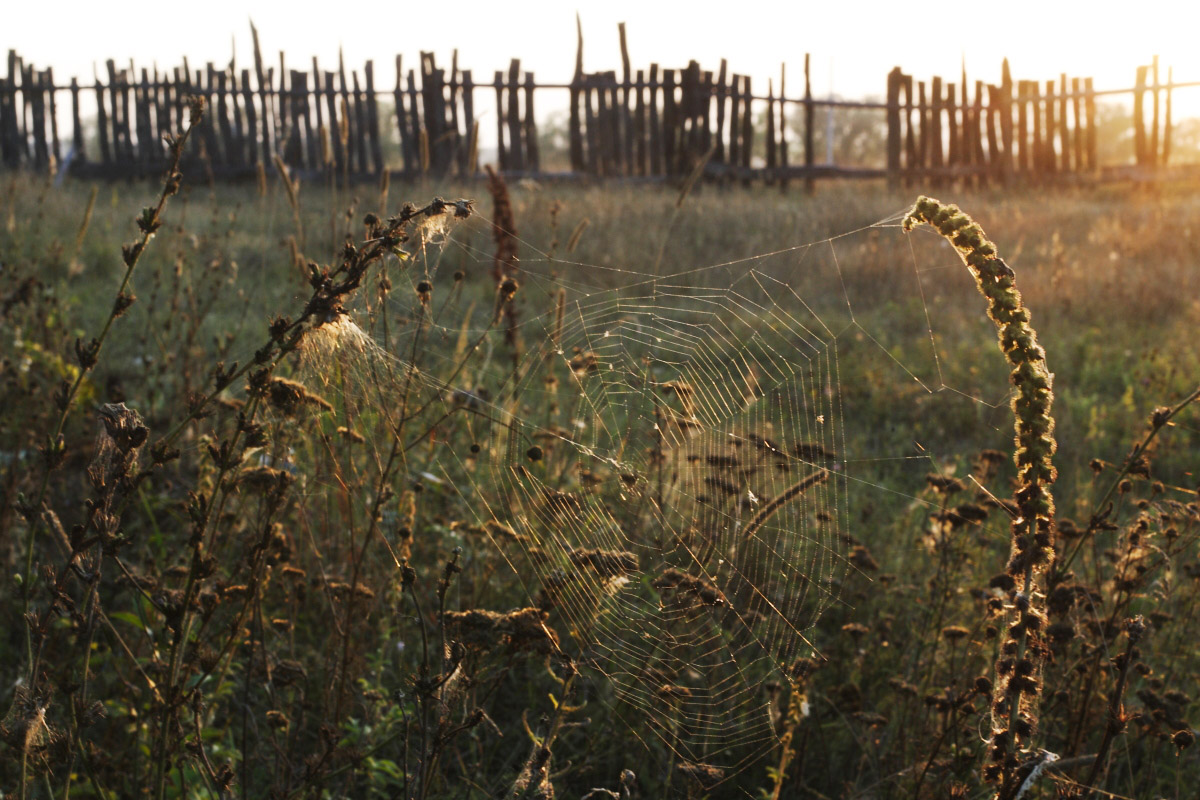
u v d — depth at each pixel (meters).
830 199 14.49
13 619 3.23
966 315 8.61
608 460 3.52
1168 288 9.34
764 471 3.49
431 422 3.72
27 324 5.43
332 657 2.92
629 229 10.78
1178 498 4.76
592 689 3.20
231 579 2.68
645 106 17.67
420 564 3.59
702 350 4.44
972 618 3.39
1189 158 22.52
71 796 2.53
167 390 5.12
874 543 4.06
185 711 2.41
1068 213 14.09
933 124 19.25
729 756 2.88
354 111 17.48
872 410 6.27
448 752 2.69
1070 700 2.78
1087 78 19.19
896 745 2.95
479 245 9.05
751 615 2.90
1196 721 3.01
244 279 7.54
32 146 18.36
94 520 1.84
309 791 2.31
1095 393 6.70
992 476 4.36
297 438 2.74
